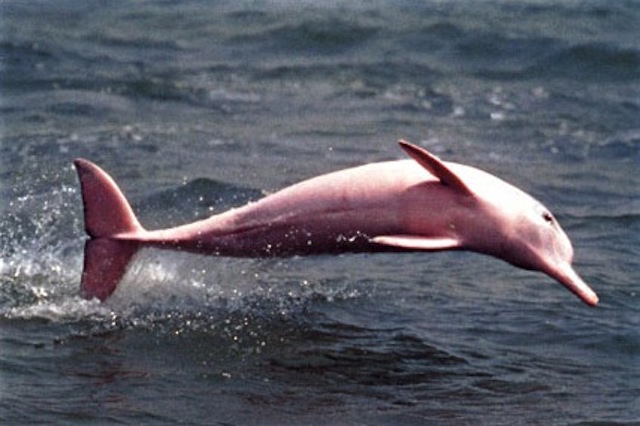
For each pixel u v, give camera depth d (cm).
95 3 9488
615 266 4175
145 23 8738
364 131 6156
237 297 3750
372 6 9075
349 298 3812
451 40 8056
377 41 8100
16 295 3694
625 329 3584
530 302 3809
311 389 3142
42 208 4591
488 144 5991
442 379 3234
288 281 3919
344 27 8288
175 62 7569
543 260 3294
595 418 3003
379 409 3027
